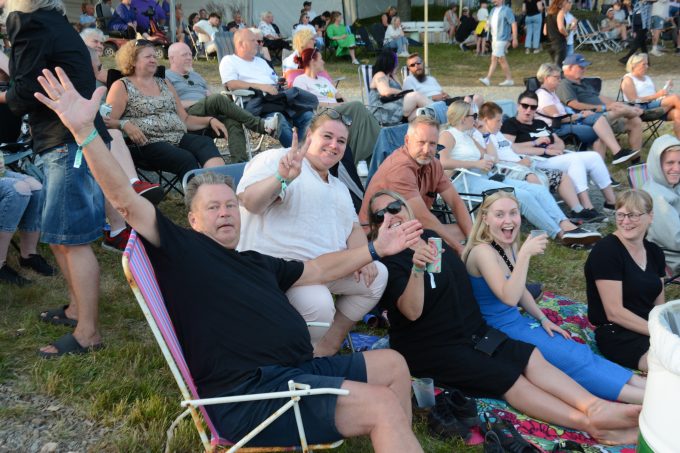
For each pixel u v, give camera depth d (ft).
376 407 8.11
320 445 8.34
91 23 44.42
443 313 11.32
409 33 70.18
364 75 28.58
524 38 64.95
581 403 10.73
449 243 15.38
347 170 18.38
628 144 29.81
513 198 12.21
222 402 8.10
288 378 8.53
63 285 15.02
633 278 12.86
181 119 19.57
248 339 8.73
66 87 8.27
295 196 11.60
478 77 51.19
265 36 55.62
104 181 8.26
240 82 24.23
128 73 18.38
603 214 21.99
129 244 8.05
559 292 16.49
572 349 11.73
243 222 11.78
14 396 10.68
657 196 16.14
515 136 23.97
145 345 12.42
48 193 11.62
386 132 19.54
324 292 10.73
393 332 11.86
